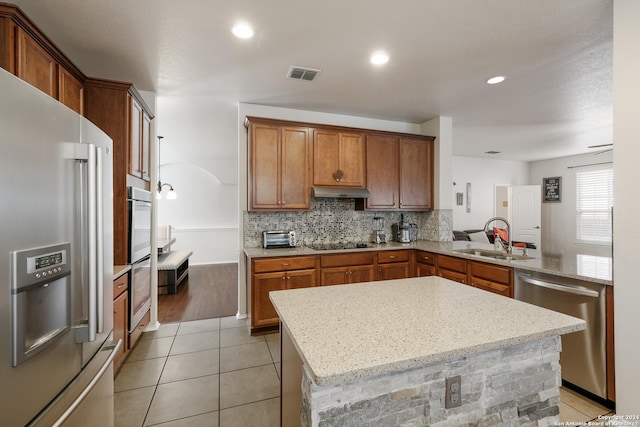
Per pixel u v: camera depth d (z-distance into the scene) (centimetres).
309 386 88
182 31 205
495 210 722
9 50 154
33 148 99
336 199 397
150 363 249
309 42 220
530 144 561
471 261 289
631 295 163
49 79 189
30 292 99
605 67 258
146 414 187
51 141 108
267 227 363
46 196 105
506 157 698
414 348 93
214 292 478
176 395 206
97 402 141
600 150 614
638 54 159
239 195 352
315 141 350
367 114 388
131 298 252
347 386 89
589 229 644
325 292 157
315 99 334
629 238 164
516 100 336
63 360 114
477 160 704
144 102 283
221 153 656
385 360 86
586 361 197
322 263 325
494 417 106
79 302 122
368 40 217
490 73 270
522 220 705
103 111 240
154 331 318
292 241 355
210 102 343
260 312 304
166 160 675
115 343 150
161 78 279
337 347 94
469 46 225
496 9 183
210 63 251
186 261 587
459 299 145
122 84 243
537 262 248
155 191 325
